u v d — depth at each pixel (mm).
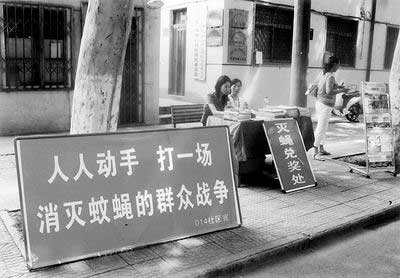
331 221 5188
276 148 6309
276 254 4414
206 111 7020
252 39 12281
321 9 14062
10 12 8781
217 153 4750
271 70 13000
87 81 4496
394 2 16938
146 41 10555
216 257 4137
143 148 4273
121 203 4117
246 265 4172
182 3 12961
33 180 3740
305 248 4688
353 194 6273
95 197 3990
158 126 10797
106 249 4016
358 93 13086
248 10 12062
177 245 4332
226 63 11852
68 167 3887
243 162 6418
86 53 4449
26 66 9164
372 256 4590
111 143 4109
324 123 8305
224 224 4746
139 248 4184
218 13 11672
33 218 3723
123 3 4324
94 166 4008
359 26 15633
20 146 3715
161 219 4328
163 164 4375
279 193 6184
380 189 6559
